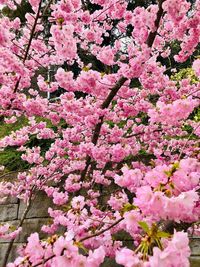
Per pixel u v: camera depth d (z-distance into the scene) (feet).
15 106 14.66
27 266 6.08
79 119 16.76
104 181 17.17
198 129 12.39
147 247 4.87
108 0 15.61
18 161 23.16
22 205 20.61
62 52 11.50
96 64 27.63
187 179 5.76
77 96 26.02
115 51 17.74
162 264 4.65
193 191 5.54
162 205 5.53
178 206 5.53
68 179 15.75
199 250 15.61
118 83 13.53
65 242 5.42
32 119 18.22
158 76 15.67
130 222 6.30
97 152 14.73
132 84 23.80
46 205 19.81
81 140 17.67
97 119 14.53
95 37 16.67
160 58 28.40
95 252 5.50
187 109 9.77
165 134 18.34
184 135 17.71
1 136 26.53
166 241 5.16
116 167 19.08
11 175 22.52
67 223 10.25
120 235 17.16
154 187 5.89
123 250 4.96
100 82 12.73
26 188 18.56
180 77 22.13
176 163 5.78
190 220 7.12
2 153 24.16
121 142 16.28
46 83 17.33
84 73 12.37
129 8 31.14
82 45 19.07
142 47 12.61
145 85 15.67
